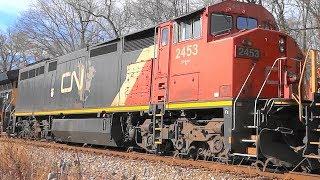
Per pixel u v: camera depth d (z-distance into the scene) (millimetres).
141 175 11164
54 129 20656
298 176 8922
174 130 13133
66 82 19938
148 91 14219
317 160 10062
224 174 9555
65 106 19766
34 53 51500
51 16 47812
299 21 27250
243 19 12859
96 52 17672
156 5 39250
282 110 10766
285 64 12023
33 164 12844
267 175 9195
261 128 10578
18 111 25469
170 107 13117
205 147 12414
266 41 11898
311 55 9992
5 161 12242
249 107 11234
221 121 11641
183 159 11906
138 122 15305
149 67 14289
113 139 16375
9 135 25766
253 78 11484
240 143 10945
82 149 15445
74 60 19438
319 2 23422
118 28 43750
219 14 12422
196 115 12656
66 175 10992
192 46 12609
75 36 47844
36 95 23234
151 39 14562
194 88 12336
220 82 11508
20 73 26062
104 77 16891
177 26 13289
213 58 11844
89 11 40344
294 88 11320
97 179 11141
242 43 11453
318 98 9789
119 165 12047
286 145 10836
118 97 15906
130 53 15523
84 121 18172
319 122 9844
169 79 13328
